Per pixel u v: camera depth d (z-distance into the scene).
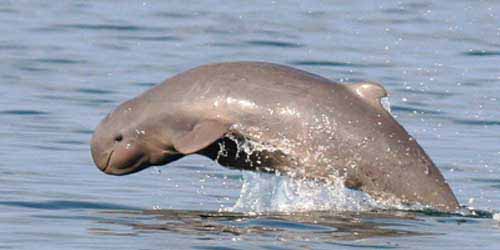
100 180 46.28
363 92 39.53
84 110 59.62
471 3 99.38
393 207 38.91
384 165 38.78
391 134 38.97
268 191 41.25
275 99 39.25
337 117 38.97
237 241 35.31
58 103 61.09
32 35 81.69
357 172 38.94
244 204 41.44
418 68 72.38
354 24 88.44
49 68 70.56
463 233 36.53
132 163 41.66
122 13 92.19
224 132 38.62
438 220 38.03
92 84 66.12
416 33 85.06
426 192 38.78
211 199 43.59
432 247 34.75
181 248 34.47
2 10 92.25
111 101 62.03
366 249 34.38
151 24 87.12
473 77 69.94
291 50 77.94
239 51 77.56
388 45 80.19
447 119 59.06
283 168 39.72
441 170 48.84
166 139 40.44
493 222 38.03
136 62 73.06
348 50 78.06
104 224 38.19
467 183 46.62
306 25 87.81
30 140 52.97
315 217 38.50
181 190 45.16
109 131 41.56
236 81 39.69
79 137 53.97
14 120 56.97
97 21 87.94
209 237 35.88
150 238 35.88
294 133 39.06
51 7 94.44
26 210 40.50
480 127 57.62
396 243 35.12
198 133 38.72
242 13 93.31
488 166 49.75
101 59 73.75
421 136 55.41
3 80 66.81
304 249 34.28
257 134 39.25
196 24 87.62
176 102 40.06
